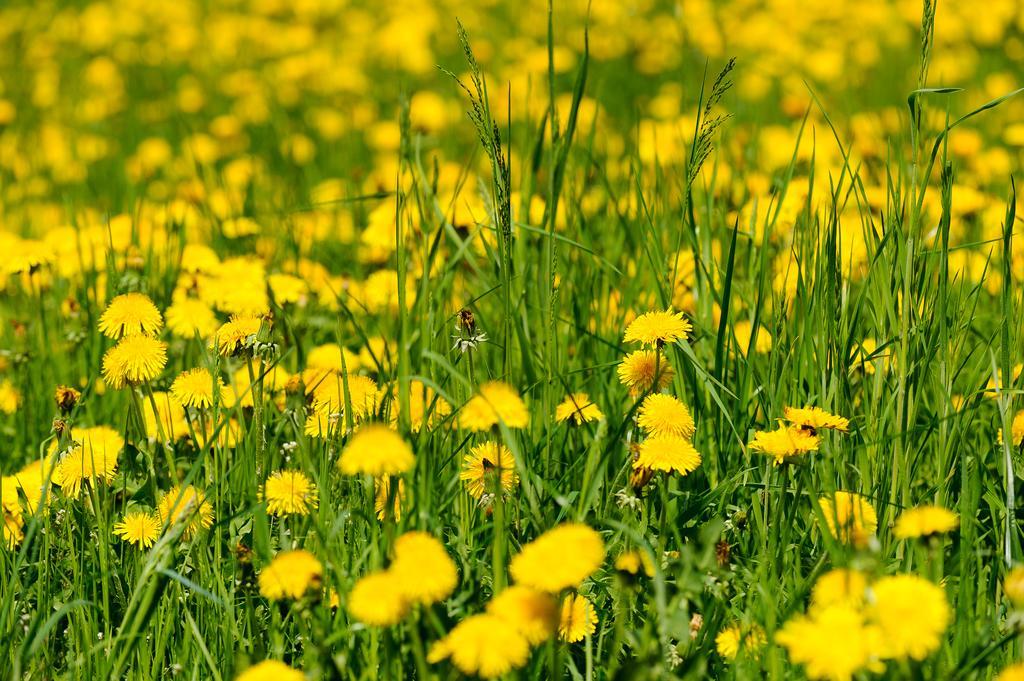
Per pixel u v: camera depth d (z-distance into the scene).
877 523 3.09
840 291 3.63
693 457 2.86
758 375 3.83
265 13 12.91
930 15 3.16
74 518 3.35
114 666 2.75
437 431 3.23
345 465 2.45
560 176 4.30
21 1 14.50
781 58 10.23
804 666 2.57
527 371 3.72
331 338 4.91
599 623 2.95
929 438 3.52
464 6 13.00
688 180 3.62
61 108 10.46
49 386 4.61
